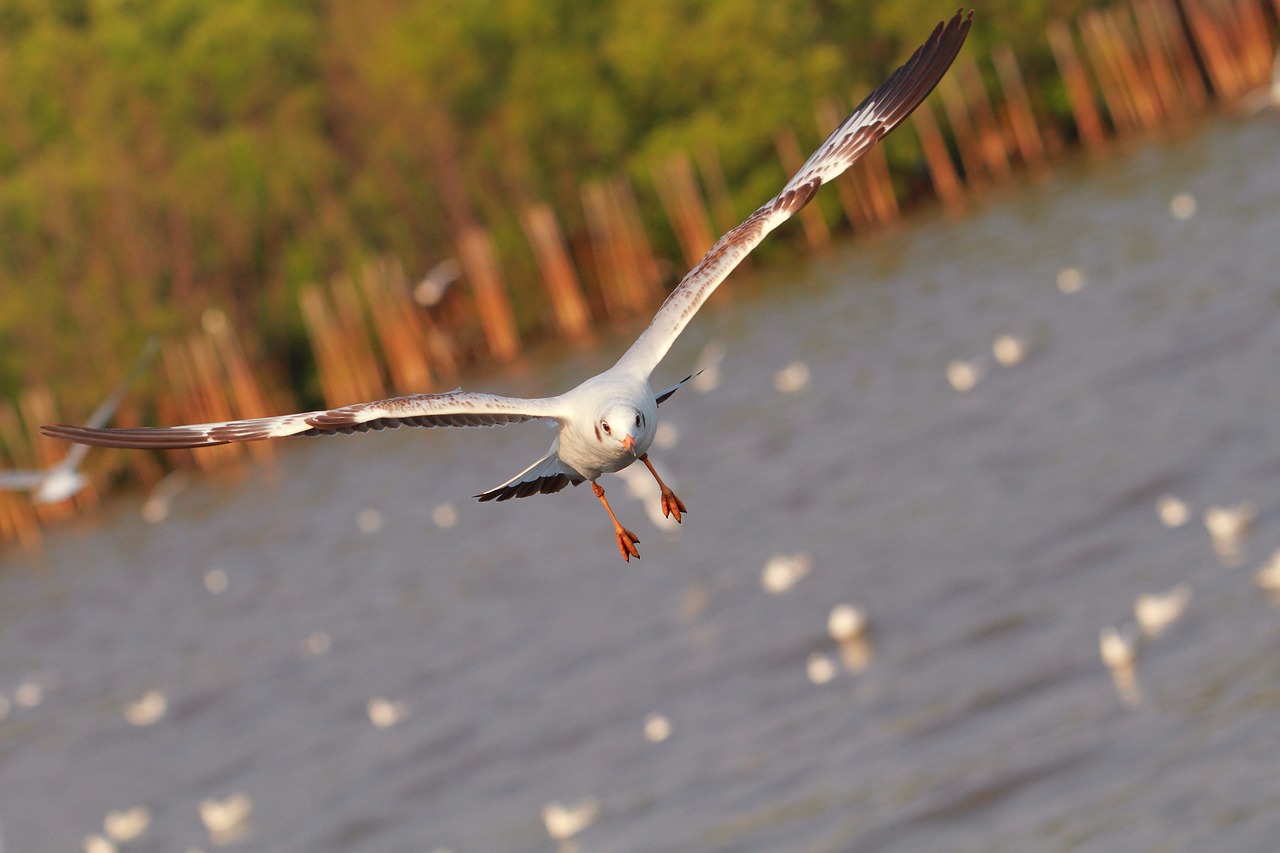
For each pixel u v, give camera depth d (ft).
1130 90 300.20
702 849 71.56
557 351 259.80
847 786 73.46
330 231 262.26
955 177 292.40
